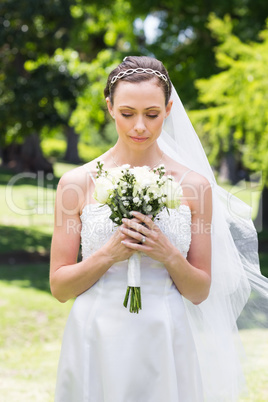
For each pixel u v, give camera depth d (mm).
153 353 2766
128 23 18125
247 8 14539
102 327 2771
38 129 14305
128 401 2727
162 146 3410
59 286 2814
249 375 5523
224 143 12094
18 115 13805
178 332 2812
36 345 7449
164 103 2781
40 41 13766
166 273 2865
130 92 2688
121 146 2941
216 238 3301
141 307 2775
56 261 2869
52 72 14086
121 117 2740
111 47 24156
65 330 2902
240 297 3453
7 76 13703
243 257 3508
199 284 2824
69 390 2832
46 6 13180
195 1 15086
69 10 13609
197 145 3416
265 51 10727
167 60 16000
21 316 8547
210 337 3299
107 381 2740
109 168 2949
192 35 15805
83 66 19547
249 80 10547
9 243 14820
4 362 6621
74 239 2885
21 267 12289
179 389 2795
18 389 5586
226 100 11016
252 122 10750
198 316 3301
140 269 2822
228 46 10914
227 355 3301
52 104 14219
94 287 2844
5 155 35969
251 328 3697
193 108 14617
